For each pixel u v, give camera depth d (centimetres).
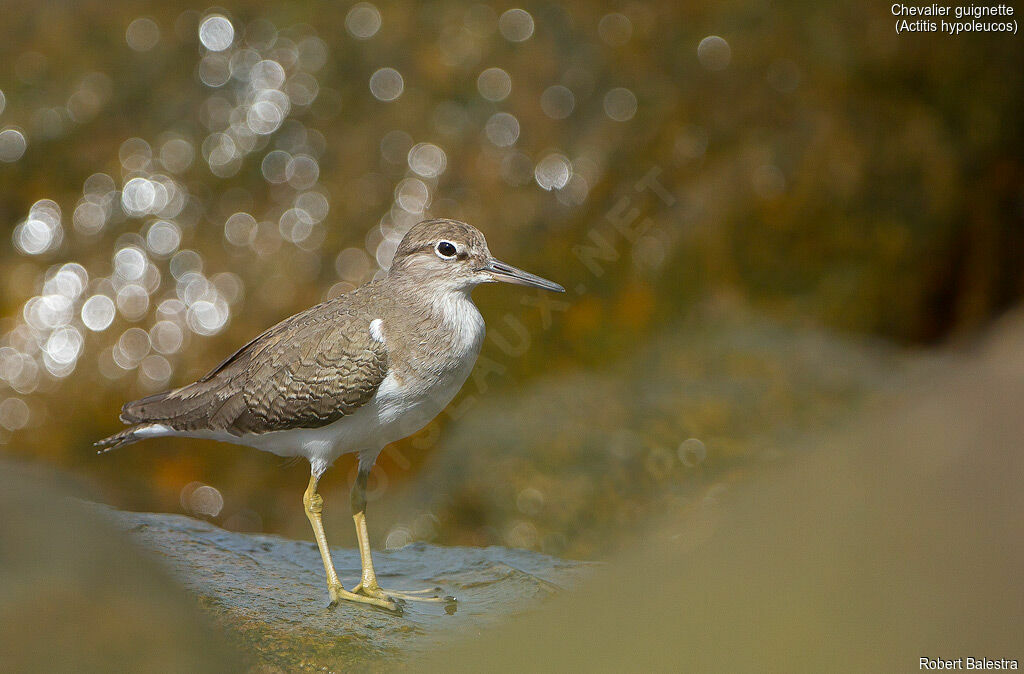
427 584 863
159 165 1559
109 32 1617
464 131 1591
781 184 1623
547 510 1338
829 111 1666
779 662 352
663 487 1341
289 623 719
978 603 344
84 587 497
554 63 1625
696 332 1584
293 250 1542
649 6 1662
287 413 837
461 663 461
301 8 1627
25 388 1497
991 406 429
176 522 935
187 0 1631
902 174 1677
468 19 1634
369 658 673
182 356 1512
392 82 1609
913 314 1725
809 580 381
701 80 1647
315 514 849
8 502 548
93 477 1496
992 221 1748
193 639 509
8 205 1542
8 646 459
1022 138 1747
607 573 498
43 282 1527
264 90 1589
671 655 379
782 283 1659
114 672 468
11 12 1639
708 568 421
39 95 1579
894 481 413
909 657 332
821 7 1694
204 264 1536
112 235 1542
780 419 1408
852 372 1490
